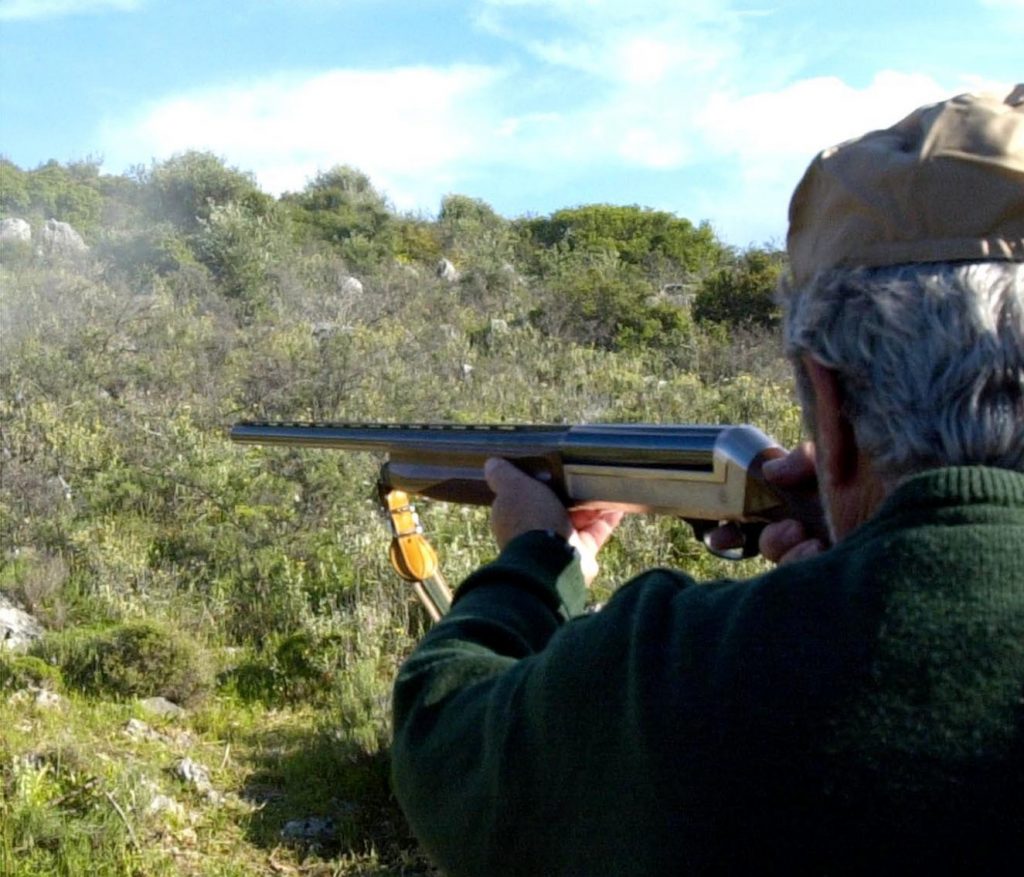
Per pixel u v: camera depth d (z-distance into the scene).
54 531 9.61
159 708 7.11
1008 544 1.07
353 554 9.09
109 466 11.61
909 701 1.04
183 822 5.79
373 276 29.59
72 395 14.45
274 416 15.07
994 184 1.14
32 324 18.83
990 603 1.05
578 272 32.34
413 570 2.31
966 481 1.09
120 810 5.59
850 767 1.04
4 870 5.18
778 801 1.05
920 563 1.07
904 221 1.17
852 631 1.07
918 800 1.02
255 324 21.75
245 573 9.07
